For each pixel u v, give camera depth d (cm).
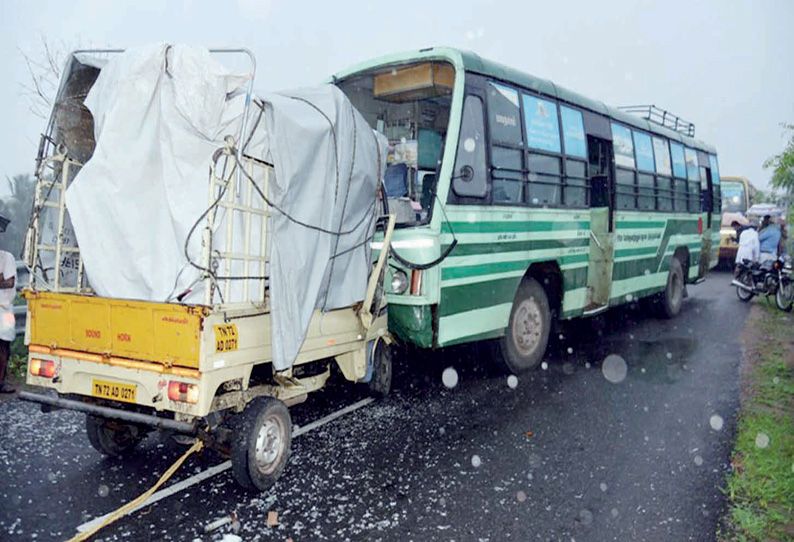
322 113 514
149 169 454
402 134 812
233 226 458
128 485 480
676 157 1278
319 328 545
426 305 650
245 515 436
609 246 992
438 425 623
